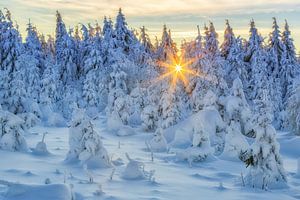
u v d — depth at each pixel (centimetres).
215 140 2686
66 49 6206
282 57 5491
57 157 1823
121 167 1653
